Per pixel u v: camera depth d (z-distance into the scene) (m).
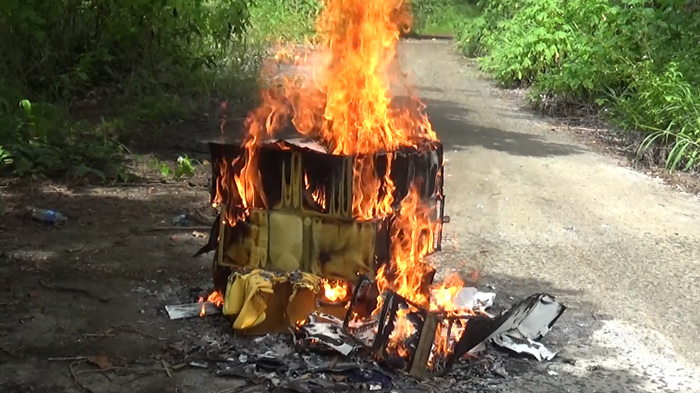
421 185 4.52
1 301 4.70
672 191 8.51
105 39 11.17
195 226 6.25
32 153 7.58
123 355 4.11
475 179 8.41
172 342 4.24
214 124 9.95
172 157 8.48
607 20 12.80
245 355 4.06
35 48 10.48
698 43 11.68
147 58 11.43
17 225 6.12
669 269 5.93
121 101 10.59
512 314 4.29
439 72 17.59
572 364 4.26
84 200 6.87
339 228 4.23
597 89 12.55
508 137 10.84
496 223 6.90
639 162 9.71
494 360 4.21
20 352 4.11
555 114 12.80
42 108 8.80
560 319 4.87
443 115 12.20
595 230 6.86
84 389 3.77
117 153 8.18
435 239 4.84
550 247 6.32
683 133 9.61
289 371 3.92
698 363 4.37
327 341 4.05
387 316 4.00
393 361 4.00
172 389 3.78
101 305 4.70
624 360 4.35
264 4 18.81
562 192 8.12
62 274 5.15
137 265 5.36
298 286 4.21
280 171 4.27
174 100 10.50
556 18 15.02
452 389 3.88
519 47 15.34
